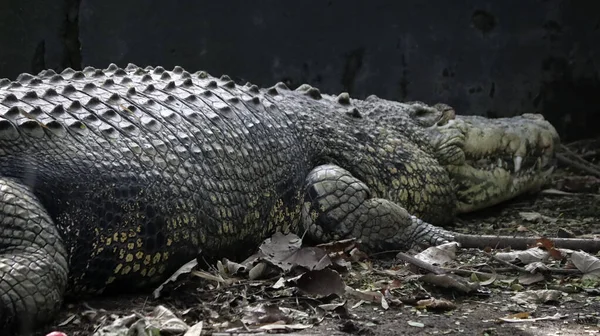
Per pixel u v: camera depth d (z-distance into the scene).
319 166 11.33
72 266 8.11
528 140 13.54
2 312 7.22
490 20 18.28
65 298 8.35
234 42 18.41
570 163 16.45
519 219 13.33
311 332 7.57
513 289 9.23
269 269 9.50
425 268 9.36
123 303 8.41
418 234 11.05
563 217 13.45
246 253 10.25
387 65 18.47
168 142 9.22
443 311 8.37
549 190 14.98
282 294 8.69
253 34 18.44
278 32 18.45
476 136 12.94
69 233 8.07
